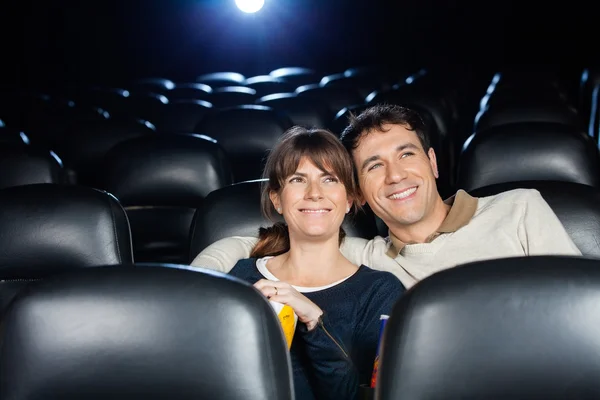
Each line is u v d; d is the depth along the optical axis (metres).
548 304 1.19
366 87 7.58
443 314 1.19
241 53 10.55
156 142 3.02
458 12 10.24
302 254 1.97
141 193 2.98
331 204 1.92
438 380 1.19
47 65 9.94
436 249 2.07
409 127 2.07
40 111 5.78
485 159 2.58
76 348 1.25
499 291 1.20
